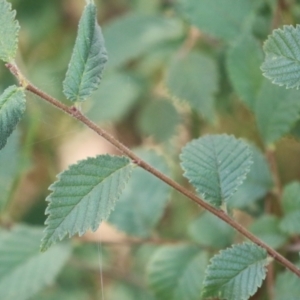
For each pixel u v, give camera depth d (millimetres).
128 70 708
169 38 651
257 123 565
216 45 644
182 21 651
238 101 638
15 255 590
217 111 635
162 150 661
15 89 469
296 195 553
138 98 684
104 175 472
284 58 468
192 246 574
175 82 619
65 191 469
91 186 470
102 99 679
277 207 587
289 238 559
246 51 569
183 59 624
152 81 705
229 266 479
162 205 584
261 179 564
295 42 468
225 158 495
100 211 469
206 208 487
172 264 570
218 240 573
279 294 540
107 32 665
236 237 572
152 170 478
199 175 492
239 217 630
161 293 567
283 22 599
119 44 658
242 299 477
